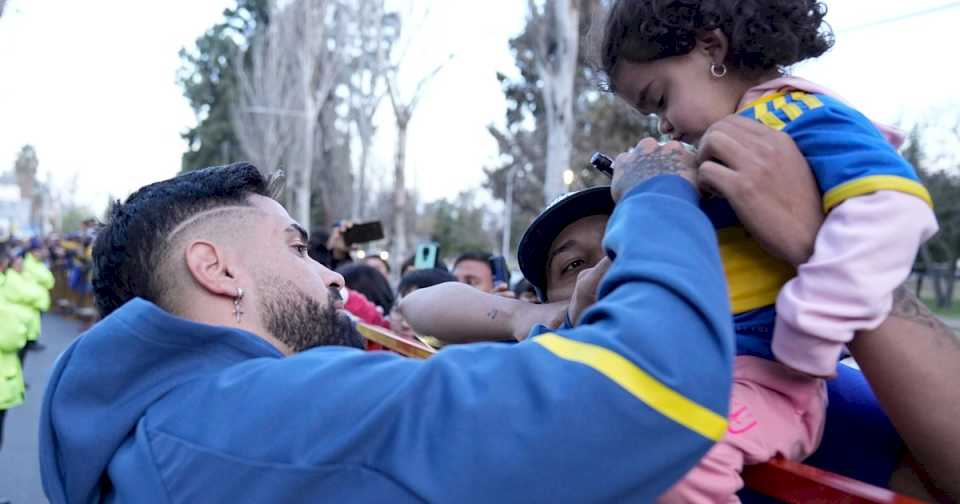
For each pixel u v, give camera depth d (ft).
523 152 90.17
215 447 3.56
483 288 15.52
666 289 3.20
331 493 3.28
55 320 53.98
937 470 3.64
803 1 4.00
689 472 3.36
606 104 48.29
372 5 82.58
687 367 3.02
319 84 93.30
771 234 3.41
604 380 3.06
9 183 229.86
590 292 4.20
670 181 3.63
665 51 4.06
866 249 3.14
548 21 40.24
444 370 3.43
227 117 128.77
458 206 176.76
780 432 3.74
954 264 81.15
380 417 3.31
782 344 3.45
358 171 99.19
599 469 3.02
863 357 3.58
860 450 4.38
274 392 3.60
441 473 3.13
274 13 98.73
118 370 4.03
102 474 4.06
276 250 4.75
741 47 3.93
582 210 5.38
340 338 4.90
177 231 4.62
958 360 3.49
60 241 60.90
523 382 3.24
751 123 3.61
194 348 4.12
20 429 22.52
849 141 3.41
